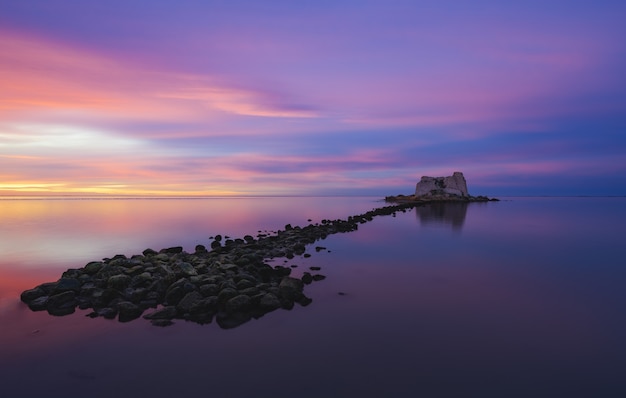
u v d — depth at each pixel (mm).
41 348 7871
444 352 7738
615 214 55531
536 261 17641
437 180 111562
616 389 6383
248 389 6336
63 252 20516
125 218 43031
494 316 9891
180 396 6141
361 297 11461
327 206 80875
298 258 18000
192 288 10961
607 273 15117
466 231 30594
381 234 28078
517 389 6383
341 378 6699
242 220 41844
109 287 11469
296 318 9578
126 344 8047
